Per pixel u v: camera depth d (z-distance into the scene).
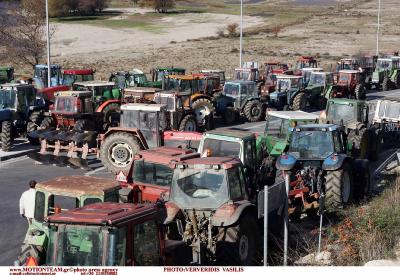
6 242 25.47
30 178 36.94
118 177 25.73
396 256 21.58
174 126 46.81
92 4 196.62
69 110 43.53
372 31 165.62
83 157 39.75
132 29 167.88
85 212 15.94
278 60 116.81
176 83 56.47
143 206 16.77
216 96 59.62
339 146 30.19
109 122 46.03
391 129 44.34
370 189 32.03
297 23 184.88
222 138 27.59
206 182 21.05
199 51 130.00
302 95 64.38
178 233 20.92
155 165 25.17
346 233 24.11
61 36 150.12
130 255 15.56
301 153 29.59
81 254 15.23
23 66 102.00
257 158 29.84
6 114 44.12
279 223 23.00
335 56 122.75
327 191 27.94
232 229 20.30
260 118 59.91
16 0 94.81
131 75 65.62
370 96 81.44
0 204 31.17
